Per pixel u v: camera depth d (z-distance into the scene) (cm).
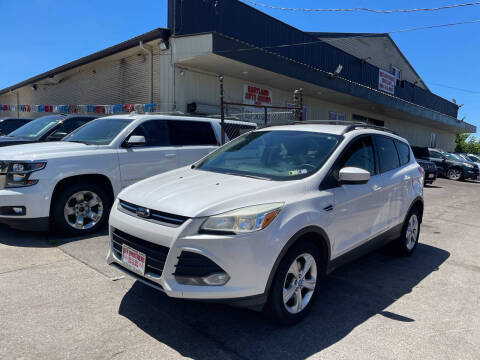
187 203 282
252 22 1396
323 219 320
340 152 364
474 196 1288
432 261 511
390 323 326
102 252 455
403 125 2830
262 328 305
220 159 410
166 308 329
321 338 295
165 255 272
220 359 260
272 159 377
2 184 476
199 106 1234
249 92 1445
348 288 403
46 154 490
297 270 310
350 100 1888
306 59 1633
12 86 2144
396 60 2692
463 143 5231
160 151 605
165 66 1206
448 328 321
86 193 520
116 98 1438
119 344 271
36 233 526
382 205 418
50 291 348
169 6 1164
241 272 266
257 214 275
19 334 278
